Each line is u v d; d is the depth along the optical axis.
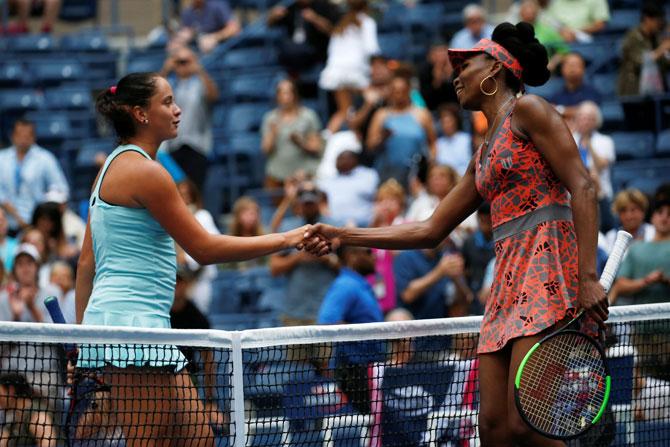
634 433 16.19
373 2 46.88
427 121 34.69
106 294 13.51
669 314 16.17
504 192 13.12
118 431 13.94
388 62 37.22
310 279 27.47
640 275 23.66
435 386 15.99
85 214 36.41
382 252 27.09
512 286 12.98
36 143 44.59
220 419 14.30
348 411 16.16
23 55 49.28
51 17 53.28
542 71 13.48
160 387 13.59
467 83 13.47
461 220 14.53
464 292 26.28
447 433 16.11
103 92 14.18
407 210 32.28
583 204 12.40
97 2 54.94
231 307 32.66
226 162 41.25
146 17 55.81
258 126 42.94
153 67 47.59
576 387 12.83
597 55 40.34
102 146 42.44
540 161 12.89
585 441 15.85
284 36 43.25
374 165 34.59
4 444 14.61
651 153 37.03
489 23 48.12
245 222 30.27
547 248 12.82
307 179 33.53
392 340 16.47
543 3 42.09
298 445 15.59
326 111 41.75
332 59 40.41
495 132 13.22
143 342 13.30
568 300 12.66
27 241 28.97
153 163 13.55
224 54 45.97
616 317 15.61
